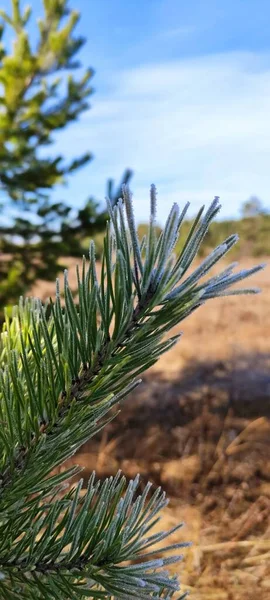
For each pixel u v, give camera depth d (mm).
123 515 895
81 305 764
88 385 771
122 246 693
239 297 11141
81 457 4488
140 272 683
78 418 798
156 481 4156
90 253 750
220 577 2938
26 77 5191
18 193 5125
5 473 841
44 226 5113
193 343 7973
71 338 783
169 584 831
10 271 4961
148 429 4934
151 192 648
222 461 4262
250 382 6133
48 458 831
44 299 4945
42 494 929
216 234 13695
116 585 812
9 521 907
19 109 5238
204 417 4977
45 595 812
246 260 15133
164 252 669
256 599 2783
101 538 880
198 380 6359
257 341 7762
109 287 719
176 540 3314
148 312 693
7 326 1025
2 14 5391
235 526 3521
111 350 730
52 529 915
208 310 10234
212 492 3947
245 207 16344
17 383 836
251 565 3068
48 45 5340
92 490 925
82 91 5508
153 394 5871
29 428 812
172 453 4523
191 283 673
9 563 874
